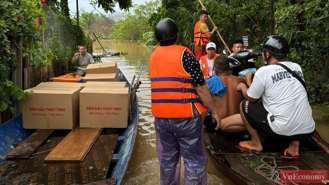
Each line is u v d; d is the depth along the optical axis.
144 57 16.48
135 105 5.02
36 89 3.91
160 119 2.40
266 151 3.13
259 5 7.34
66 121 3.79
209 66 5.01
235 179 2.95
